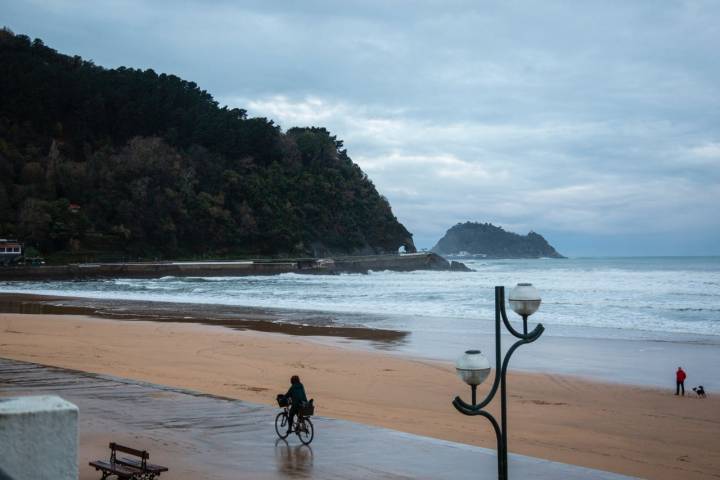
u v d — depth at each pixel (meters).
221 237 151.38
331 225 173.62
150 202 144.12
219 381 22.38
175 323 41.28
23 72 157.38
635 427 17.77
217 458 11.99
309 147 187.25
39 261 117.50
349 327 40.44
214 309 52.12
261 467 11.52
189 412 15.36
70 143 157.25
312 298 64.50
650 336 36.84
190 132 171.00
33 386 18.17
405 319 44.81
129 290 80.75
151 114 168.00
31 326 37.69
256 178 165.75
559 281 92.69
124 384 18.61
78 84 161.38
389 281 106.81
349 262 150.38
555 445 15.52
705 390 23.02
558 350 31.83
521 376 25.34
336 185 181.62
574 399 21.45
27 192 133.00
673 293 66.25
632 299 59.78
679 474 13.51
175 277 120.00
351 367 26.52
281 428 14.03
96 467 10.74
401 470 11.42
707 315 47.22
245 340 33.88
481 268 190.12
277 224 160.88
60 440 3.20
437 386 22.98
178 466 11.50
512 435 16.36
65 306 54.38
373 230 183.75
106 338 33.38
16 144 146.75
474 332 38.16
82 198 139.62
